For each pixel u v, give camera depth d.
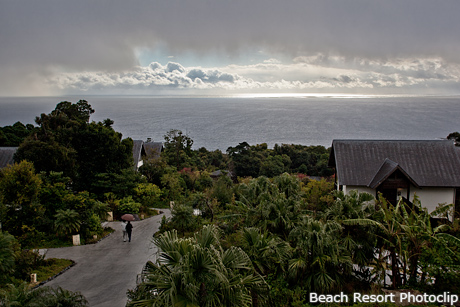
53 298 9.94
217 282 9.44
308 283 14.92
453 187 28.27
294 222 18.44
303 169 76.06
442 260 14.90
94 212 27.00
